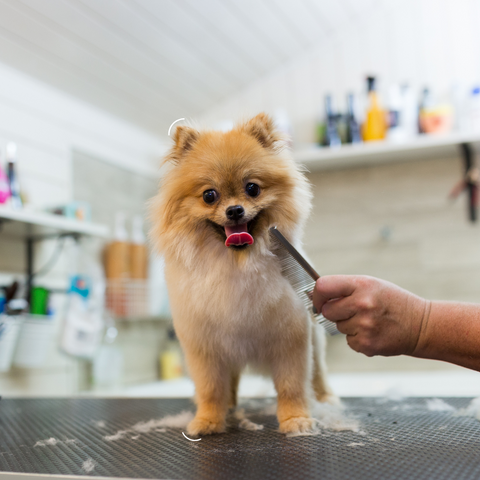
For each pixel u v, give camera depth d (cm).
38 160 237
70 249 248
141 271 281
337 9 285
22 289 211
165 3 225
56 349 230
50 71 236
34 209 223
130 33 233
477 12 287
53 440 108
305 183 122
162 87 284
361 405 138
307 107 315
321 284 97
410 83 296
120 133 298
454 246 286
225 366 121
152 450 96
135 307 269
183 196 115
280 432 108
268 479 73
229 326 112
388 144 271
